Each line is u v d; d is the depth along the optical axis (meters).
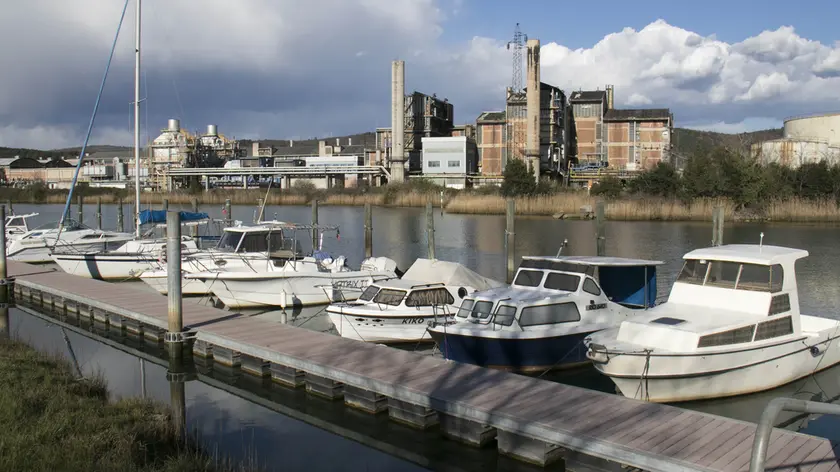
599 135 111.56
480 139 114.62
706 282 16.14
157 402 14.21
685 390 14.12
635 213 62.97
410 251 41.44
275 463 11.88
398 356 15.59
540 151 104.44
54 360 16.56
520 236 49.38
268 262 25.88
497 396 12.50
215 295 26.73
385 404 14.01
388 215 72.75
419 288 20.56
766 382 15.03
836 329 16.55
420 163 121.44
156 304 22.66
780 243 43.75
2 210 27.86
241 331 18.34
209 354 18.19
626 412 11.56
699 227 55.75
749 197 63.31
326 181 116.94
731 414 14.12
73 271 31.98
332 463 11.93
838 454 9.69
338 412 14.20
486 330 16.62
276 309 25.50
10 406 12.07
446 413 12.31
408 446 12.53
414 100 120.38
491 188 86.31
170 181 120.00
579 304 17.52
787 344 15.23
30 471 9.62
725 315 15.11
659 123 108.94
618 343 14.48
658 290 27.64
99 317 23.50
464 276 21.62
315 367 14.82
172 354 17.95
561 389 12.90
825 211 58.75
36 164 169.25
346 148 152.88
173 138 130.75
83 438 11.06
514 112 108.06
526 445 11.45
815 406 6.57
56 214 73.19
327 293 25.12
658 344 14.21
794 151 89.44
